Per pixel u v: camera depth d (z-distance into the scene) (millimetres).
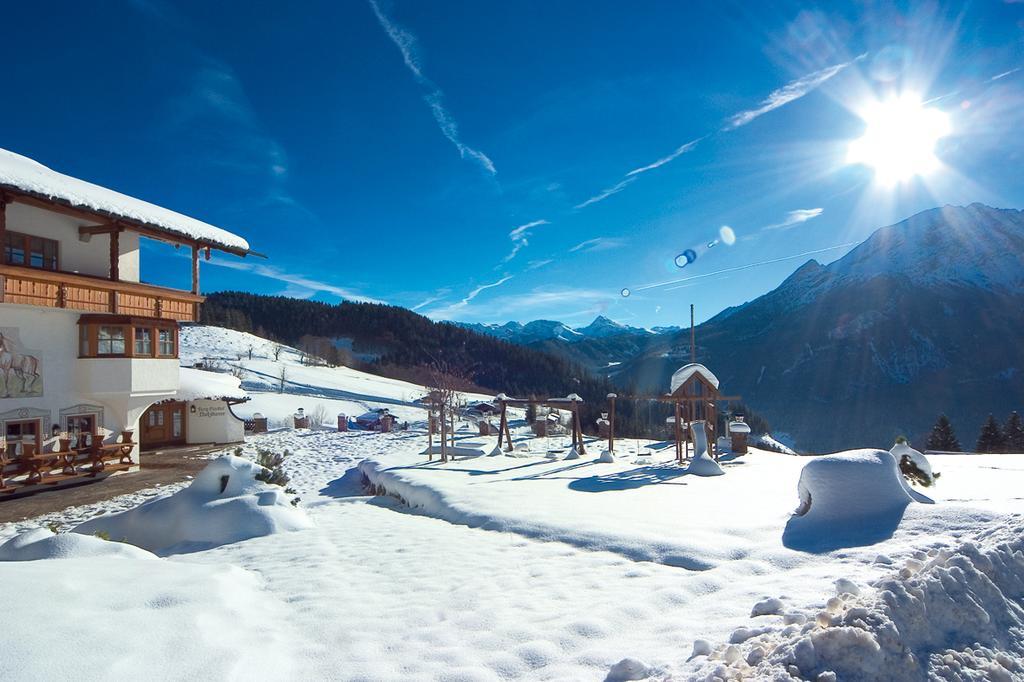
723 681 2668
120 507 11141
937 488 7730
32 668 2961
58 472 13648
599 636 3797
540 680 3262
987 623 3070
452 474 13359
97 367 14219
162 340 16266
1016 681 2721
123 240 15914
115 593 4176
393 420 32438
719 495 8734
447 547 6871
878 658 2623
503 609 4461
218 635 3801
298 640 4039
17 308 12883
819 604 3641
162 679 3141
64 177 14953
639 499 8781
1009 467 11195
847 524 5684
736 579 4672
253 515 8609
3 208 12039
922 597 3031
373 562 6391
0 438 12500
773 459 15305
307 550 7172
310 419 33938
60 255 14281
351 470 17953
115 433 15398
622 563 5516
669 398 16375
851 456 6316
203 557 7328
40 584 4074
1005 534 4238
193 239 16391
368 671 3488
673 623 3857
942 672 2684
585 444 22469
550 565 5672
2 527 9602
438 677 3365
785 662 2674
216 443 22859
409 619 4398
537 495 9820
